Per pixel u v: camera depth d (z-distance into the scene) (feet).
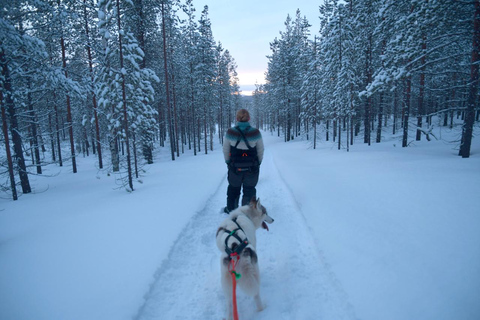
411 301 8.43
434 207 15.53
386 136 91.09
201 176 37.88
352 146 72.13
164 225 17.67
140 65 59.93
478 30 30.63
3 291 10.62
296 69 114.21
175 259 13.74
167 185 32.14
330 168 35.91
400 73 38.27
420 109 62.59
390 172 27.58
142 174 44.57
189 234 16.87
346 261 11.71
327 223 16.20
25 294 10.36
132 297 10.13
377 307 8.58
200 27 85.56
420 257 10.66
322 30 81.46
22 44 29.01
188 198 24.81
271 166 46.70
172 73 83.10
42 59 33.50
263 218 12.96
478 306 7.61
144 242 15.05
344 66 66.95
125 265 12.52
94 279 11.36
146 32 61.21
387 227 13.99
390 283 9.54
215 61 89.40
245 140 16.70
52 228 18.38
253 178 17.79
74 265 12.66
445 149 44.88
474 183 19.26
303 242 14.92
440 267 9.76
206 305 10.30
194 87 86.89
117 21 27.14
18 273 12.07
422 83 50.34
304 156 56.54
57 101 57.57
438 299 8.23
